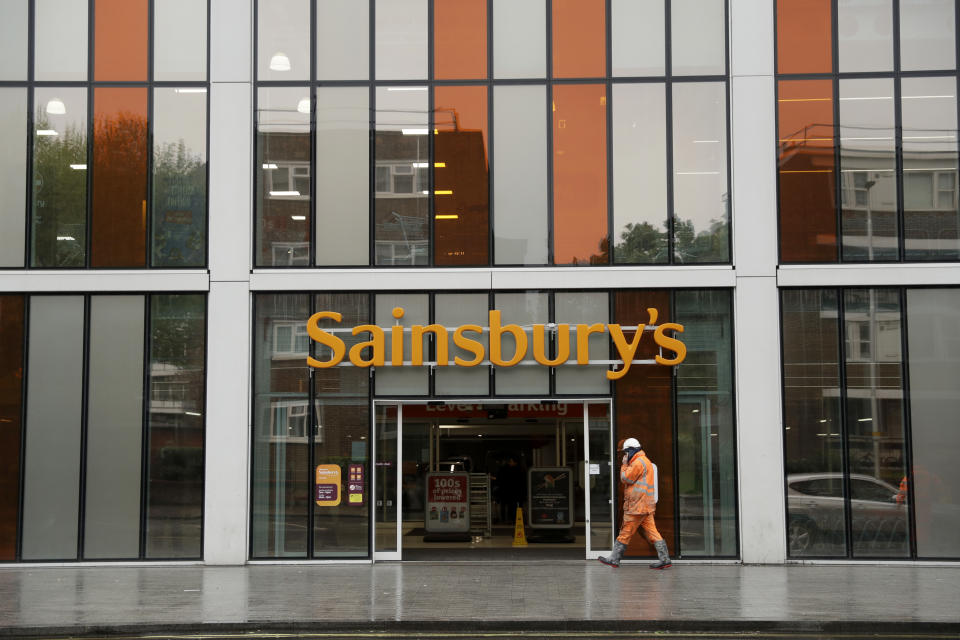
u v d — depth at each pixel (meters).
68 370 16.94
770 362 16.80
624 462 16.17
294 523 16.89
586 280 17.03
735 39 17.22
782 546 16.52
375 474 17.02
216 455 16.84
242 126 17.27
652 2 17.41
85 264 17.09
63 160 17.22
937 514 16.52
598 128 17.31
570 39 17.42
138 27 17.42
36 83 17.31
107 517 16.78
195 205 17.23
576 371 17.02
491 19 17.45
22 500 16.77
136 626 11.34
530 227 17.19
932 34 17.14
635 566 16.47
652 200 17.17
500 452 20.41
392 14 17.53
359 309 17.20
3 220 17.12
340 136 17.36
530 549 18.81
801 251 16.95
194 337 17.05
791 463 16.69
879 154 17.05
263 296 17.23
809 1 17.23
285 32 17.53
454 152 17.31
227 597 13.31
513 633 11.34
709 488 16.80
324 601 12.95
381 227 17.23
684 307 17.05
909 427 16.62
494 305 17.14
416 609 12.29
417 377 17.06
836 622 11.41
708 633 11.34
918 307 16.80
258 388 17.09
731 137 17.16
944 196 16.92
